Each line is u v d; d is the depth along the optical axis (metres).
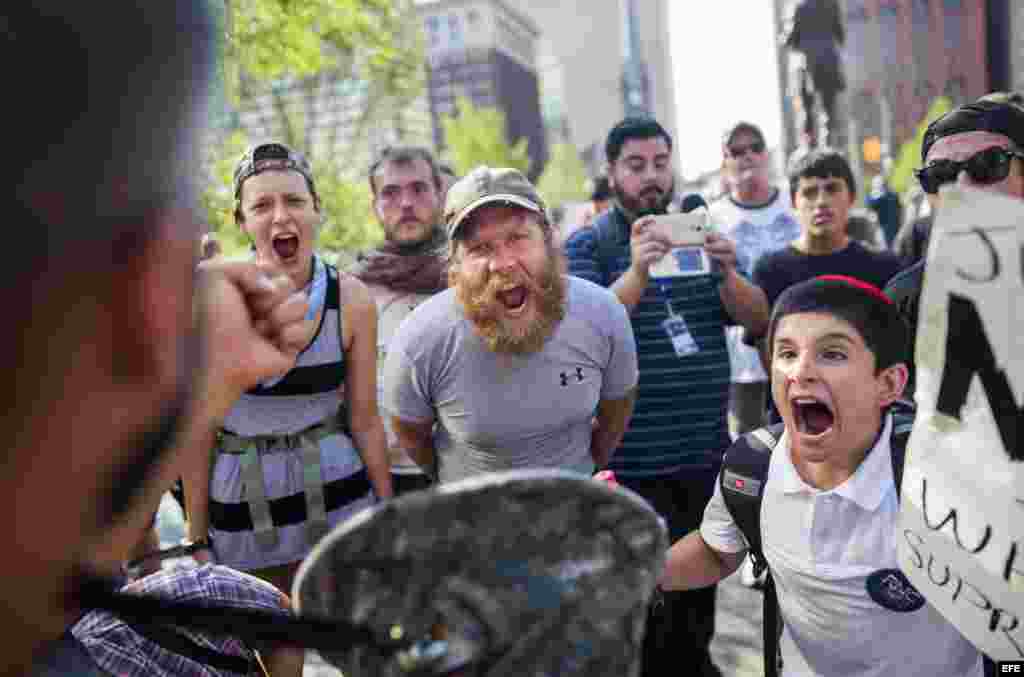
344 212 13.86
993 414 0.78
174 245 0.28
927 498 0.88
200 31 0.29
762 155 4.75
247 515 2.40
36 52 0.24
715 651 3.31
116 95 0.26
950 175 2.32
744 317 3.07
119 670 0.92
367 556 0.39
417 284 3.20
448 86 96.00
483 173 2.28
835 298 1.46
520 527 0.40
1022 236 0.72
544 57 118.69
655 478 3.04
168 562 2.44
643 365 3.04
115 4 0.26
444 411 2.39
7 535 0.26
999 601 0.84
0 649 0.26
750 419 4.46
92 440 0.27
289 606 1.20
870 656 1.48
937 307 0.78
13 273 0.24
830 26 13.09
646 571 0.44
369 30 9.77
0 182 0.24
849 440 1.47
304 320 0.56
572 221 14.09
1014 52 33.91
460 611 0.40
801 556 1.51
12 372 0.25
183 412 0.30
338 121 13.73
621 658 0.43
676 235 2.97
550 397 2.32
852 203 3.72
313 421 2.45
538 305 2.23
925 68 61.81
